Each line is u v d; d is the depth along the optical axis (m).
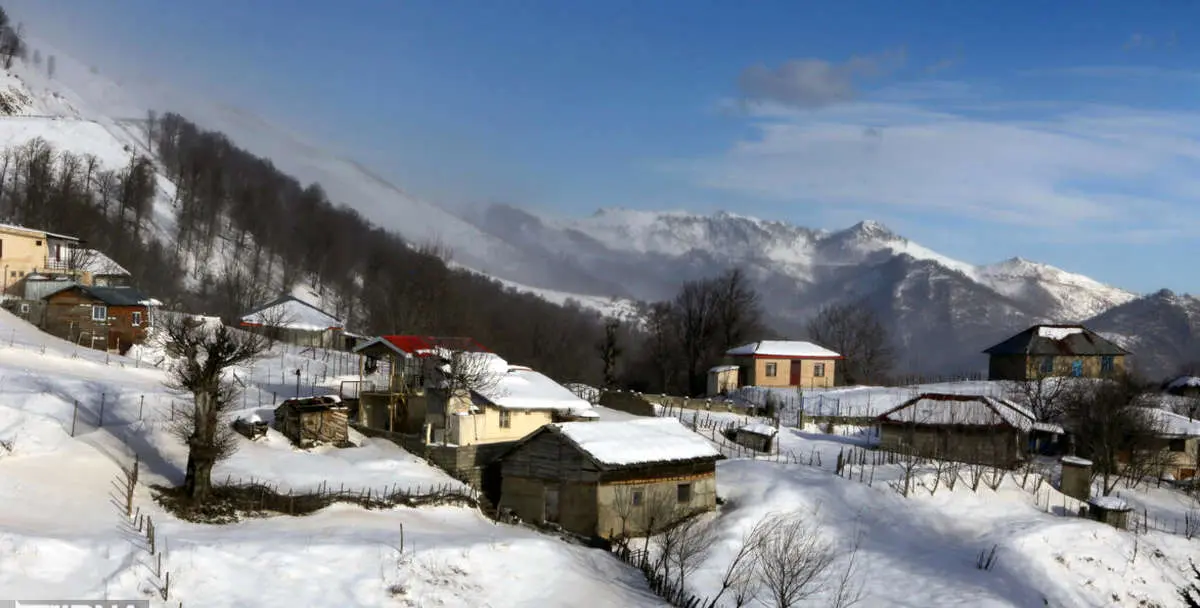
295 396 73.44
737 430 77.69
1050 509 66.19
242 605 36.47
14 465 43.94
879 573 51.88
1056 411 88.81
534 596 42.72
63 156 178.50
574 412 68.81
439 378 64.62
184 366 65.81
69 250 111.19
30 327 84.00
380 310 155.50
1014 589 51.94
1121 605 53.88
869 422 86.12
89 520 40.00
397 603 39.34
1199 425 83.38
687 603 45.59
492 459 59.78
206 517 44.09
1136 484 75.69
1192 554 61.28
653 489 55.62
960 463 71.69
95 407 57.47
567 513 54.47
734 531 54.00
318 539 42.34
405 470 57.03
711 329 127.12
